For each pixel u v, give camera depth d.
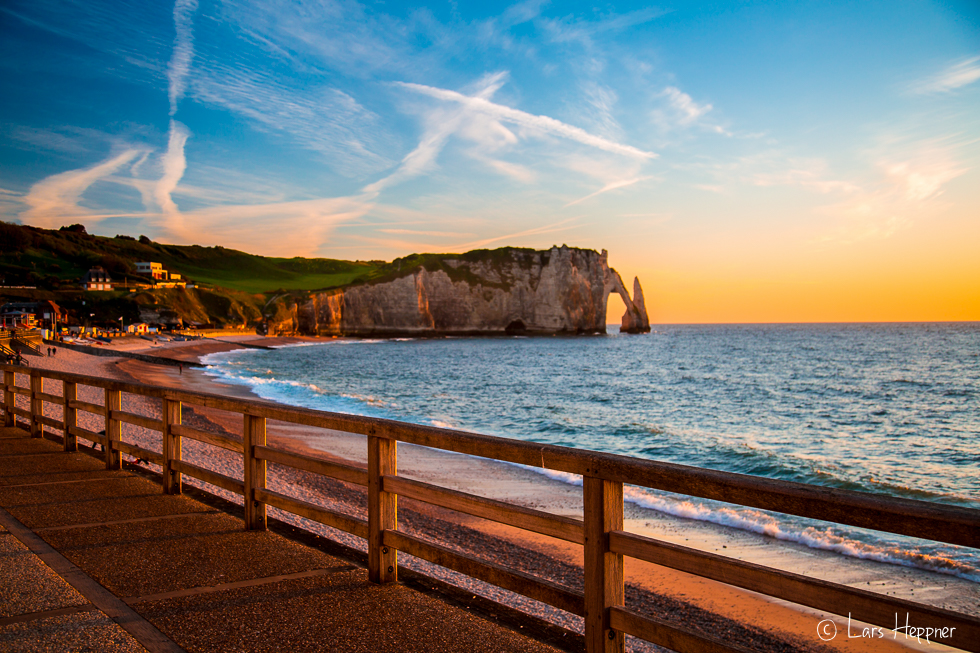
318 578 3.84
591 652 2.60
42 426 9.20
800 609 7.27
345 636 3.04
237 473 13.34
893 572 8.34
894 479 17.11
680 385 51.34
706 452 21.33
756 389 47.56
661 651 5.77
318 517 4.23
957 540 1.71
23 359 49.91
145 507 5.52
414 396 41.78
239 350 111.50
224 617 3.26
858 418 31.78
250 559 4.20
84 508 5.49
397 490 3.63
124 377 47.41
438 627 3.14
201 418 23.89
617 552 2.56
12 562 4.11
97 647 2.90
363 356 95.56
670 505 11.82
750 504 2.18
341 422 3.92
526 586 2.91
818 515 2.00
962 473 18.03
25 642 2.95
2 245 190.12
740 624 6.89
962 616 1.70
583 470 2.64
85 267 195.00
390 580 3.77
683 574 8.49
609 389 47.97
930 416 32.50
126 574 3.90
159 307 147.75
